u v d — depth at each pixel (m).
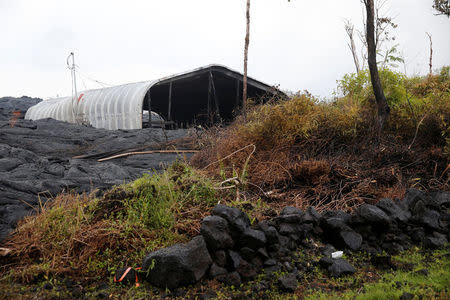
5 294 2.73
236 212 3.34
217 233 3.14
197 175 5.17
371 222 3.93
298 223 3.78
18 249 3.36
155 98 28.97
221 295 2.86
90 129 16.06
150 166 9.99
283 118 6.62
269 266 3.29
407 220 4.29
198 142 10.50
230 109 29.27
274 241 3.42
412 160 6.19
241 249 3.25
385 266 3.46
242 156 6.35
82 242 3.39
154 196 4.16
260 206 4.52
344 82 9.02
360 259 3.67
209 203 4.36
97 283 3.05
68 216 3.85
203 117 29.02
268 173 5.76
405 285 3.01
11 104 40.25
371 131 6.81
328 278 3.26
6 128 13.88
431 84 9.69
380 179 5.59
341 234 3.83
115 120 21.17
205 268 3.06
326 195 5.23
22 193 5.54
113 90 23.05
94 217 3.90
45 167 8.16
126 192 4.22
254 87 23.25
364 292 2.94
